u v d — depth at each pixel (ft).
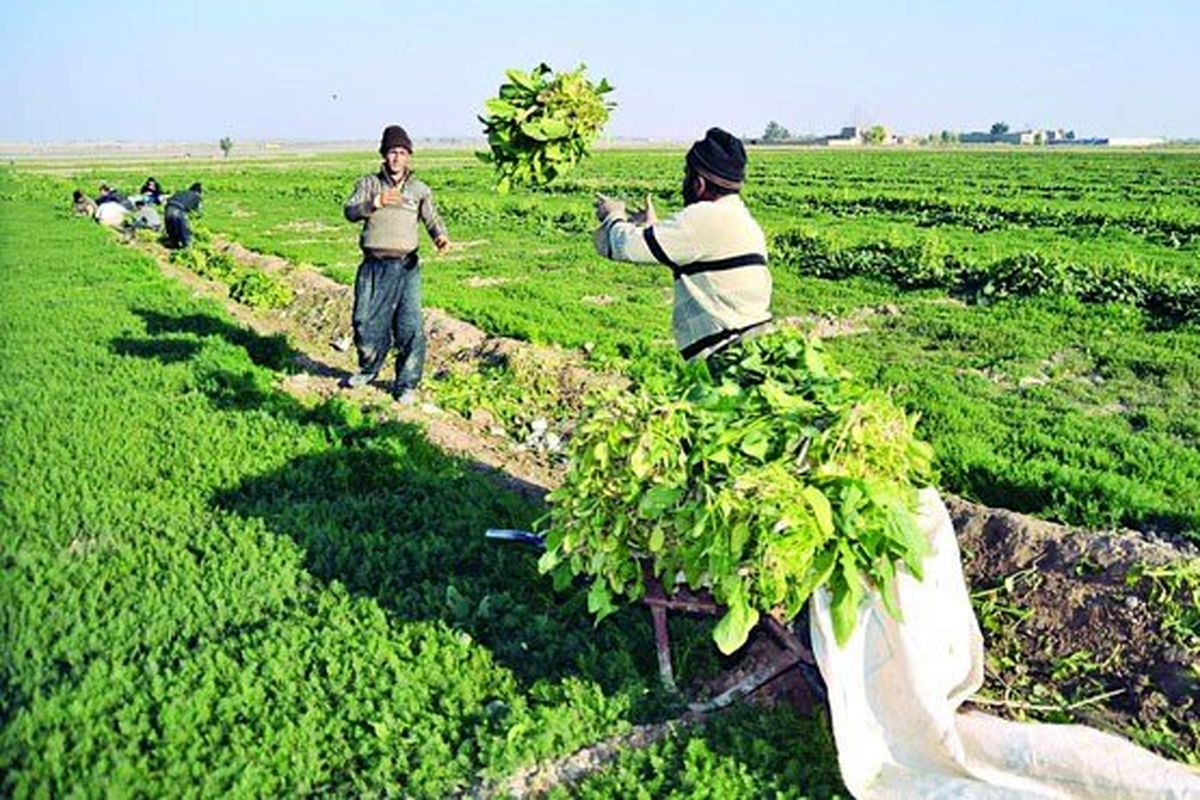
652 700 15.39
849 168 230.07
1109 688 17.02
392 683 15.37
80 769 12.96
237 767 13.25
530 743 14.08
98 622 16.48
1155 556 18.62
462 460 26.53
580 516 15.14
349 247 80.64
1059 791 13.60
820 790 13.52
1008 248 76.54
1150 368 38.68
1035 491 24.64
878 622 14.32
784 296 55.62
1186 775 13.44
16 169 260.01
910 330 46.44
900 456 14.69
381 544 20.13
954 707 15.42
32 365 34.47
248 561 19.16
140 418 28.14
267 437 27.02
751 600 13.98
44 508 21.34
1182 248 80.94
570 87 19.97
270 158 404.57
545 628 16.93
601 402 15.42
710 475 14.35
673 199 136.56
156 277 59.47
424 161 314.14
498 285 61.00
